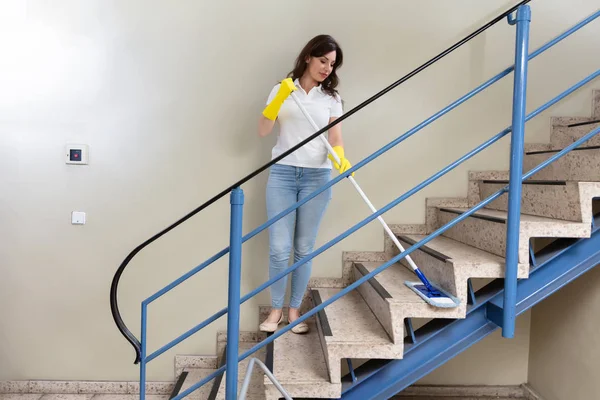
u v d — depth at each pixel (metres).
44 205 2.51
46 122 2.49
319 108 2.12
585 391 2.19
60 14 2.47
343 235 1.59
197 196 2.54
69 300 2.53
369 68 2.58
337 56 2.12
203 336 2.56
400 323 1.68
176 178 2.53
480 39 2.59
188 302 2.56
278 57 2.53
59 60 2.48
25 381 2.52
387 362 1.81
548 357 2.50
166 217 2.53
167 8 2.50
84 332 2.54
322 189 1.57
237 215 1.45
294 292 2.24
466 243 2.22
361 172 2.61
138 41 2.50
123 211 2.53
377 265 2.49
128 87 2.50
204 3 2.51
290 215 2.15
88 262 2.53
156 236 1.61
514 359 2.68
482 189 2.55
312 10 2.54
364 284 2.27
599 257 1.79
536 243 2.71
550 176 2.32
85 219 2.52
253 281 2.58
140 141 2.52
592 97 2.65
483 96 2.61
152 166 2.52
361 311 2.11
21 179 2.50
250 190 2.55
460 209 2.43
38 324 2.53
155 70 2.50
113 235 2.53
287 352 1.95
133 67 2.50
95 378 2.55
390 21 2.57
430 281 2.03
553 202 1.91
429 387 2.62
